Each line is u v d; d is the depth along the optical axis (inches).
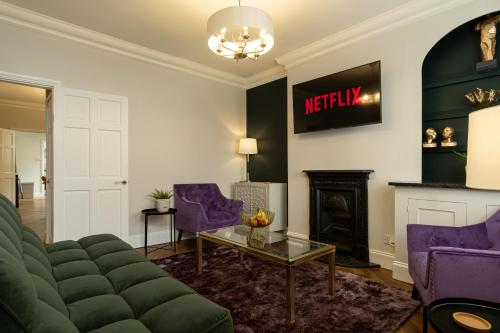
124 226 143.9
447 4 103.8
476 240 78.5
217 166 187.2
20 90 211.3
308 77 150.9
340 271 113.0
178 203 154.9
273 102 184.2
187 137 172.4
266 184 168.4
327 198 140.2
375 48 123.9
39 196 423.2
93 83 137.5
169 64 162.4
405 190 104.3
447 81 111.9
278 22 122.9
